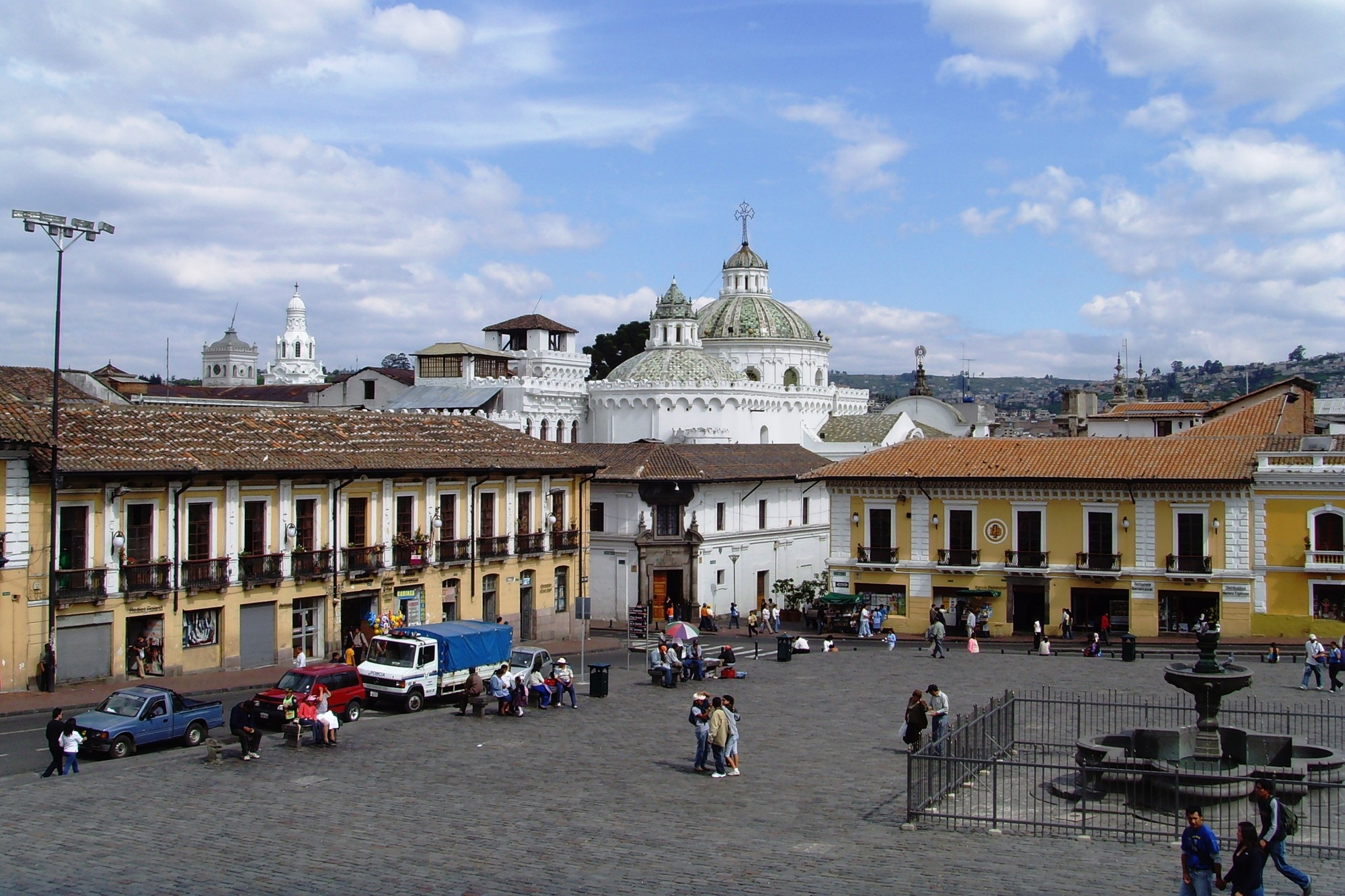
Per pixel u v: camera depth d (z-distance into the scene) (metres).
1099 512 60.72
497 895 18.88
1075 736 33.53
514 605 60.59
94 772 29.33
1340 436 59.62
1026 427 191.62
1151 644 56.94
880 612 63.62
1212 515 58.31
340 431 54.94
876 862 21.05
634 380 107.94
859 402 130.50
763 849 21.94
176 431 48.00
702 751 29.52
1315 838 23.62
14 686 40.59
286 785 27.52
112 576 43.25
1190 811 19.97
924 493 64.12
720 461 81.06
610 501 75.94
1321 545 56.62
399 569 53.62
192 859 20.94
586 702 41.78
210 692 42.25
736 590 79.88
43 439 40.62
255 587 47.72
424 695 40.28
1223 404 89.31
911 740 31.45
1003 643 59.81
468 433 61.75
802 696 42.84
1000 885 19.55
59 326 41.94
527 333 118.56
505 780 28.27
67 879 19.62
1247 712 33.81
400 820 24.05
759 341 129.38
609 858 21.14
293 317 193.88
